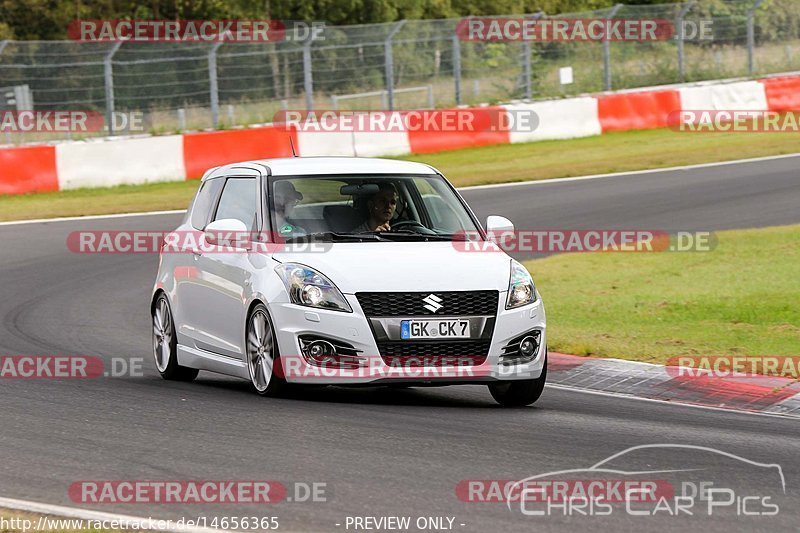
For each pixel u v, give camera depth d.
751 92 117.31
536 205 75.06
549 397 32.78
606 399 32.50
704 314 43.53
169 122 105.50
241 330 31.95
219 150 93.88
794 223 64.38
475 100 116.25
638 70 123.81
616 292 48.78
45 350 40.69
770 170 86.25
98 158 89.88
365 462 23.98
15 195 86.38
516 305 30.47
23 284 55.69
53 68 105.12
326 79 113.12
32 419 28.69
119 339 43.56
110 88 101.00
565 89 119.62
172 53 117.75
